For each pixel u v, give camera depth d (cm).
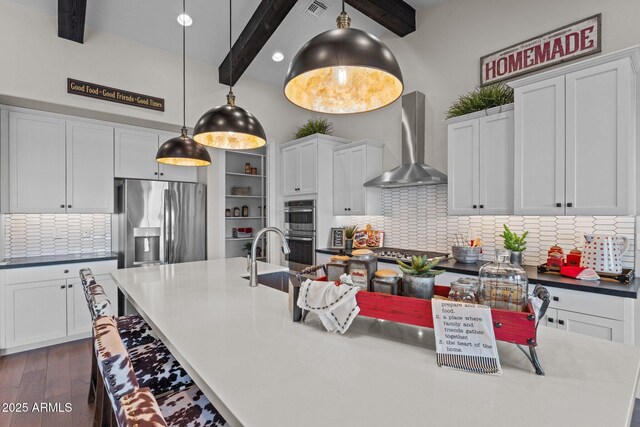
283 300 173
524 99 252
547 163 240
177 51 383
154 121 368
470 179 295
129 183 363
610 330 196
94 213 359
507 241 276
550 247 273
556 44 274
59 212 334
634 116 212
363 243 404
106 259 342
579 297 208
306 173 436
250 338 118
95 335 90
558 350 105
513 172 266
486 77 320
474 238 325
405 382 86
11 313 288
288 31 379
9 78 285
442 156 355
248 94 450
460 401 76
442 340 97
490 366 90
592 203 219
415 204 379
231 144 241
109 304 129
